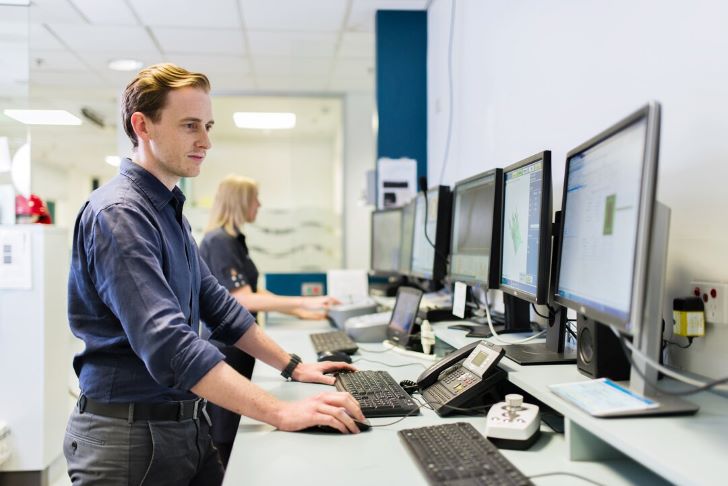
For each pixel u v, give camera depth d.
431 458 0.85
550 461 0.87
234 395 0.99
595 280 0.95
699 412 0.84
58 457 2.52
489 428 0.94
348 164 5.37
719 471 0.63
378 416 1.11
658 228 0.86
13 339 2.35
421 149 3.36
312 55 4.17
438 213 2.08
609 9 1.33
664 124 1.13
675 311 1.04
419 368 1.52
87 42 3.84
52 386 2.46
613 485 0.78
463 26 2.60
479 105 2.36
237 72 4.62
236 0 3.16
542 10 1.71
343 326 2.29
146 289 1.00
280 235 5.79
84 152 8.24
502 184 1.51
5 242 2.34
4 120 2.58
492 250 1.51
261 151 7.73
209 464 1.31
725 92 0.96
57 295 2.51
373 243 3.32
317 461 0.89
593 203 0.97
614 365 1.01
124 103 1.17
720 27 0.97
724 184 0.96
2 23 2.63
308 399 1.06
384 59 3.33
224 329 1.42
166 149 1.15
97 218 1.04
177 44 3.90
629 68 1.25
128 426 1.09
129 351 1.10
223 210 2.37
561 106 1.59
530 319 1.63
